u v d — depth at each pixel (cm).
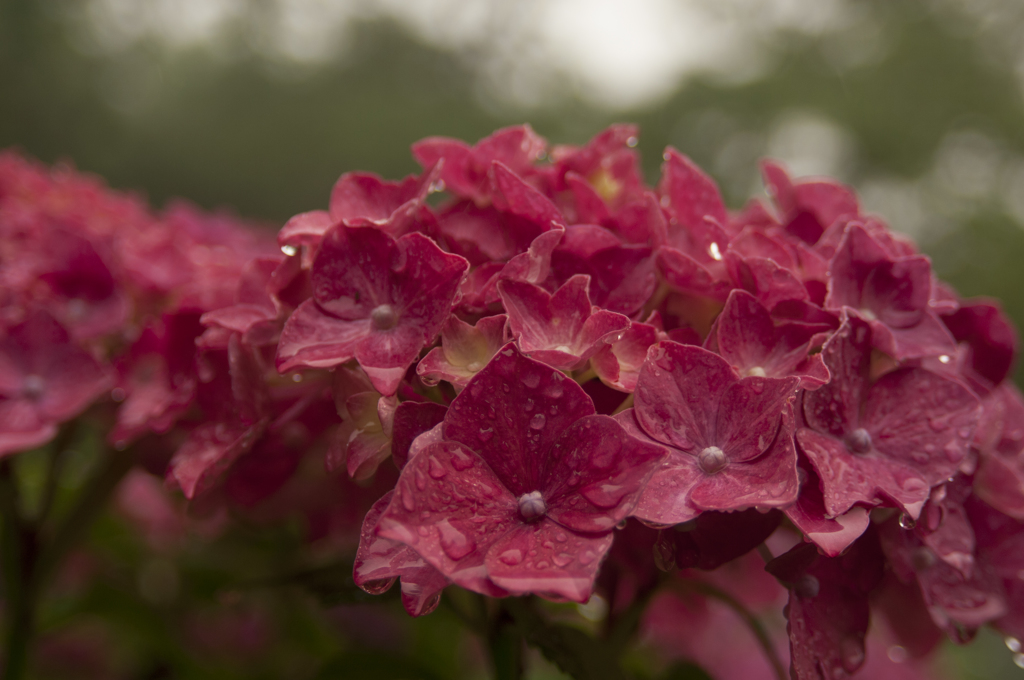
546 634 32
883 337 30
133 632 46
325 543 39
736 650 51
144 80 261
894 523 30
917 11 304
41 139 221
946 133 292
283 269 31
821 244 32
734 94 284
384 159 264
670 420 28
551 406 28
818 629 29
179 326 35
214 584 47
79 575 50
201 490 32
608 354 29
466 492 27
